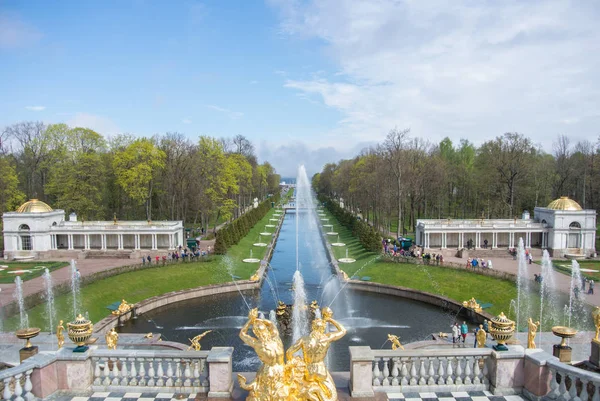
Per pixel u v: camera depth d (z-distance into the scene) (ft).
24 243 284.00
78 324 64.64
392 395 63.46
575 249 284.00
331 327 165.07
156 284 213.66
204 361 65.36
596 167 351.05
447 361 65.82
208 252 273.13
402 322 172.35
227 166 378.73
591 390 60.54
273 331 56.13
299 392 54.85
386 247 283.18
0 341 129.39
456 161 479.41
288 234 428.56
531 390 62.34
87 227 294.87
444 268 227.61
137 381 66.08
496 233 299.58
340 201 626.64
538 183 372.38
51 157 364.17
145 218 410.52
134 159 327.88
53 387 63.77
